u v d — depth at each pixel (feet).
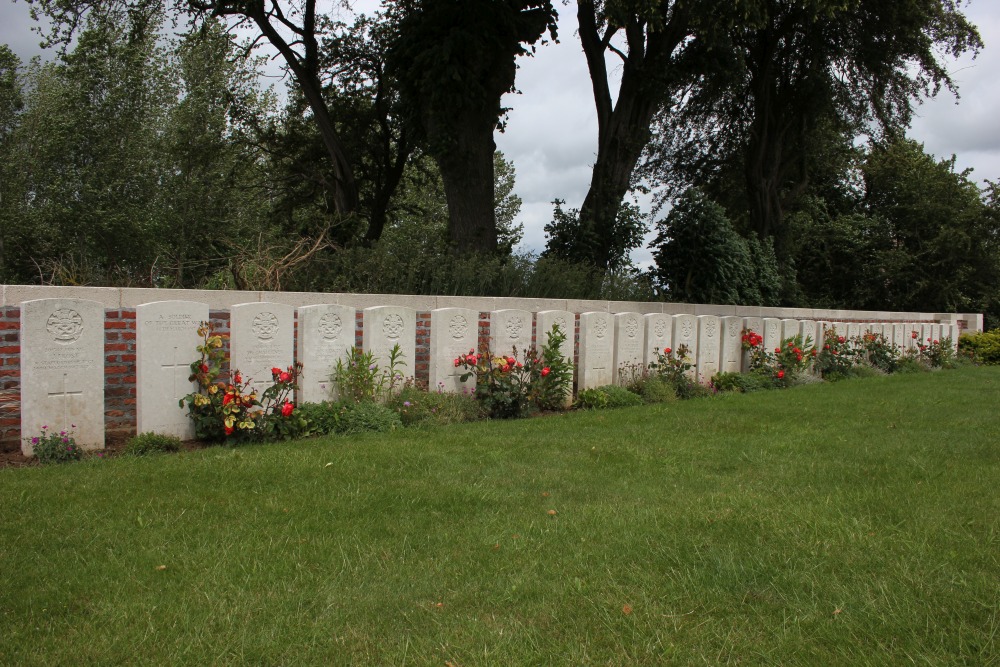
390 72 56.34
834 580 11.98
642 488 17.43
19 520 14.25
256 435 22.67
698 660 9.51
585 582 11.83
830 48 76.43
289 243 43.86
